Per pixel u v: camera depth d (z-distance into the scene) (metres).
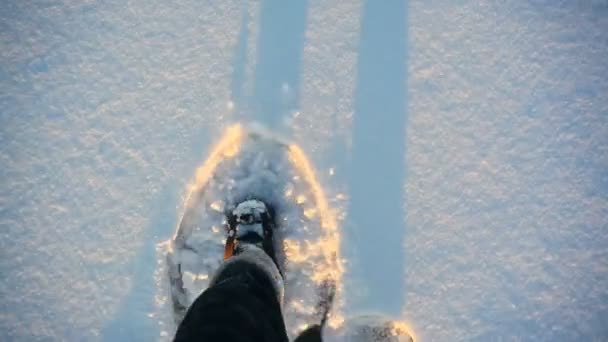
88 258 1.56
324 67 1.65
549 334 1.55
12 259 1.54
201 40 1.66
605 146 1.64
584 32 1.68
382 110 1.64
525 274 1.57
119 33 1.67
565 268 1.58
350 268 1.57
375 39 1.67
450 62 1.67
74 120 1.62
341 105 1.63
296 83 1.64
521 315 1.55
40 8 1.67
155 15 1.68
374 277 1.57
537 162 1.63
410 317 1.55
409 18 1.68
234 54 1.65
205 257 1.58
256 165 1.60
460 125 1.64
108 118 1.62
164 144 1.61
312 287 1.58
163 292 1.55
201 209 1.59
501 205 1.60
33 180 1.59
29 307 1.53
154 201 1.58
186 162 1.60
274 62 1.65
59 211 1.58
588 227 1.60
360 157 1.61
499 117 1.65
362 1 1.68
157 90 1.64
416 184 1.60
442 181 1.61
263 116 1.62
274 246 1.58
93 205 1.58
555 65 1.68
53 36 1.66
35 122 1.62
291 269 1.58
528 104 1.66
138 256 1.56
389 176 1.61
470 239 1.58
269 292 1.25
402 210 1.59
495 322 1.55
